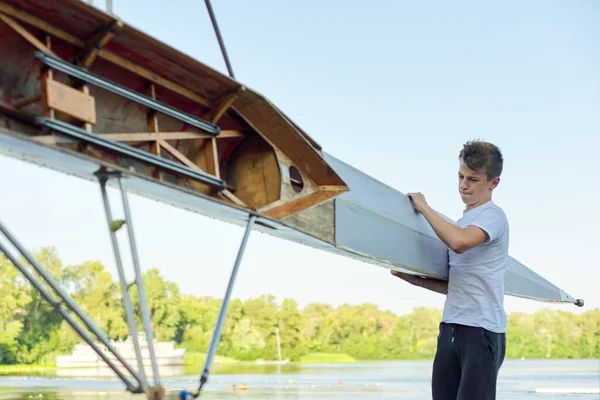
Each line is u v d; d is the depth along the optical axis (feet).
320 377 131.03
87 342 8.44
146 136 9.48
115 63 9.21
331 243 13.43
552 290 24.53
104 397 64.23
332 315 320.70
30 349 197.77
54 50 8.69
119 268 8.57
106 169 8.41
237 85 10.30
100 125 9.43
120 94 8.83
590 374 142.92
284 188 11.79
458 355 13.85
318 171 12.05
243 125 12.09
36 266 8.49
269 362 285.84
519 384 100.48
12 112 8.34
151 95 9.83
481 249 13.85
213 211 10.87
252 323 288.30
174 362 168.45
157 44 8.98
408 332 324.39
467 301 13.80
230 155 12.36
